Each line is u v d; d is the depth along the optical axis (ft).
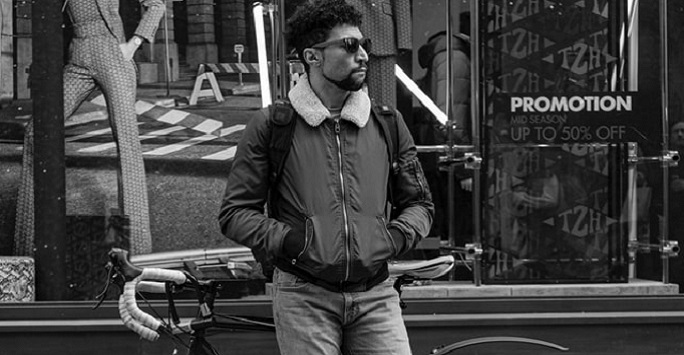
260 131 14.20
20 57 23.18
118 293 23.22
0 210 23.09
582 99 23.24
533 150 23.26
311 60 14.21
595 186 23.34
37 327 21.52
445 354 16.22
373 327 14.07
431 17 23.88
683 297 22.49
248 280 23.24
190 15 23.49
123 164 23.43
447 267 15.46
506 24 23.22
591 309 22.40
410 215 14.39
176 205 23.59
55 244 22.65
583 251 23.35
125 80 23.43
